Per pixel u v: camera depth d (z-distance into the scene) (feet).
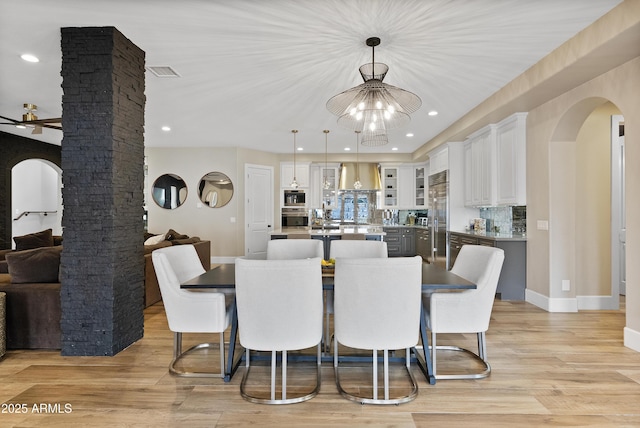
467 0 8.13
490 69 12.11
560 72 10.62
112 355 9.55
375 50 10.61
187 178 26.08
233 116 17.75
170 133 21.66
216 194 25.95
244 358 9.46
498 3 8.24
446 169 21.08
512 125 15.52
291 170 28.86
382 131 11.88
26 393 7.64
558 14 8.71
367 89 9.64
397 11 8.58
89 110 9.36
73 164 9.39
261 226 27.43
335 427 6.47
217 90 13.99
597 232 14.33
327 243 18.83
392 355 9.68
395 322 7.04
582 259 14.34
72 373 8.57
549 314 13.50
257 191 27.22
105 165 9.36
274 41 10.09
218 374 8.52
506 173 16.06
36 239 17.70
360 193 30.81
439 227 22.24
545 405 7.19
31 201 30.99
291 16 8.80
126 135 9.98
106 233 9.41
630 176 9.98
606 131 14.35
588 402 7.30
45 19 8.91
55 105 15.94
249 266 6.93
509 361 9.30
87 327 9.53
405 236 28.60
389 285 6.95
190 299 8.30
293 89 13.89
